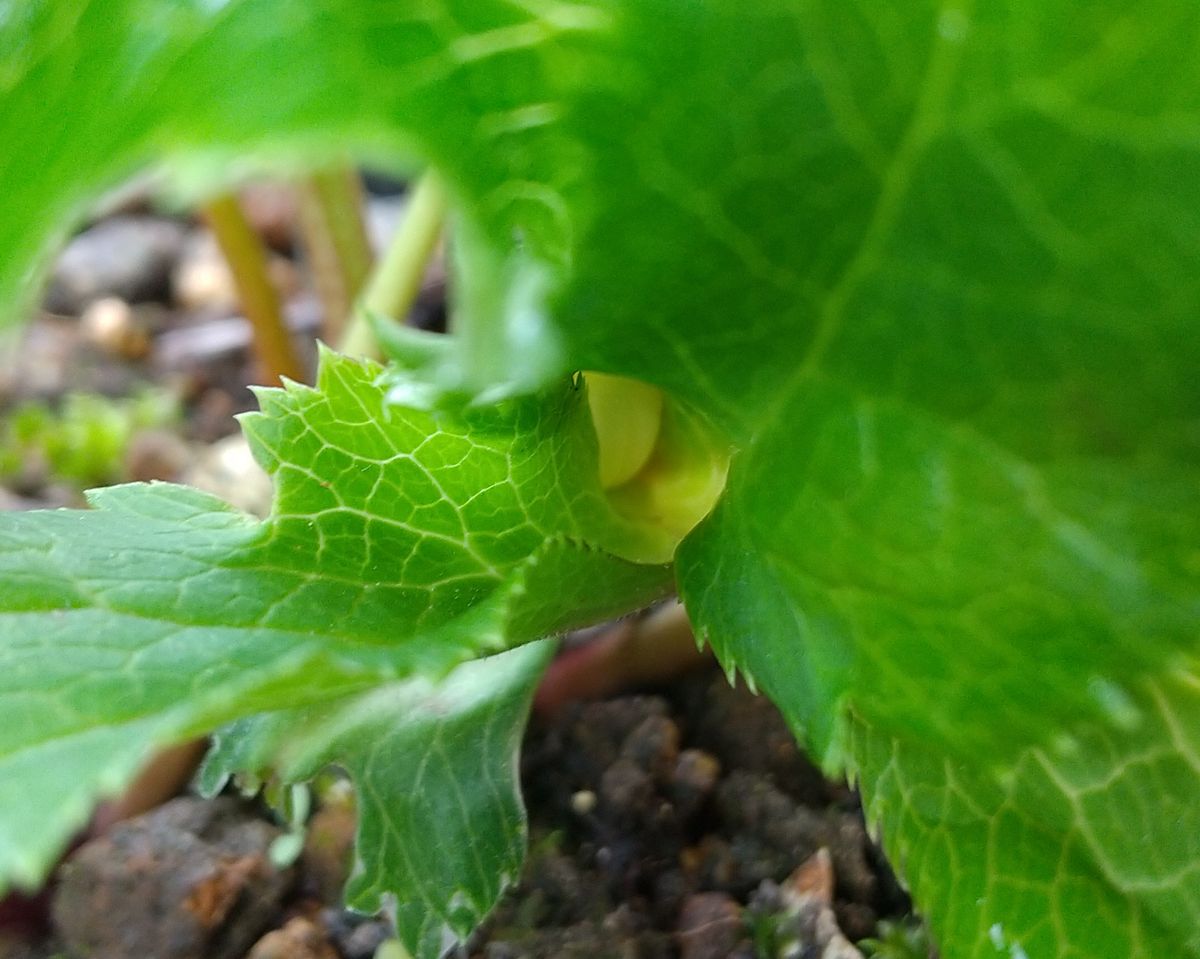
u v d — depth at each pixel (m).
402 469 0.10
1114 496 0.07
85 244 0.27
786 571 0.08
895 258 0.07
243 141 0.07
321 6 0.07
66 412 0.22
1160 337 0.07
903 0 0.07
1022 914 0.09
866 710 0.08
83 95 0.07
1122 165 0.07
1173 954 0.09
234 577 0.09
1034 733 0.08
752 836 0.13
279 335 0.19
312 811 0.13
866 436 0.08
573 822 0.13
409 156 0.07
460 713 0.11
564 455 0.10
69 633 0.08
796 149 0.07
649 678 0.14
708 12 0.07
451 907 0.10
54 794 0.07
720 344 0.08
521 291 0.07
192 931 0.12
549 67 0.07
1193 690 0.09
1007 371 0.07
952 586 0.08
